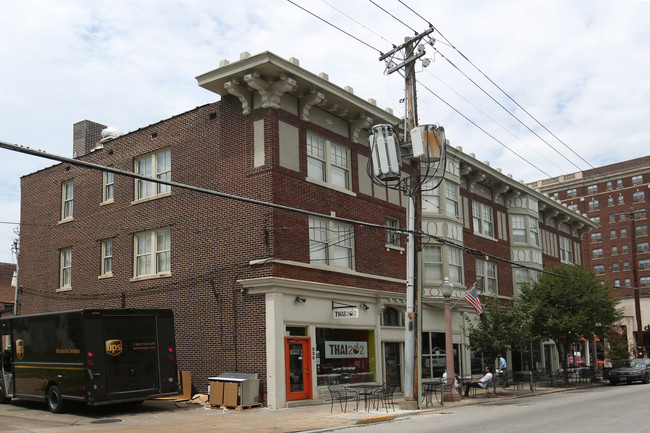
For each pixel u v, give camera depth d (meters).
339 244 23.20
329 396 21.22
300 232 21.31
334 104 23.34
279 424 15.67
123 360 17.27
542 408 18.64
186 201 23.06
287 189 21.06
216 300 21.34
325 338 21.83
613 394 23.98
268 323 19.62
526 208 37.81
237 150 21.66
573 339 31.44
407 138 20.39
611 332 33.91
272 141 20.77
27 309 29.19
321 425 15.55
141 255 24.61
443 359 29.00
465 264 31.61
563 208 42.78
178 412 18.44
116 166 26.08
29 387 18.80
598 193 101.31
